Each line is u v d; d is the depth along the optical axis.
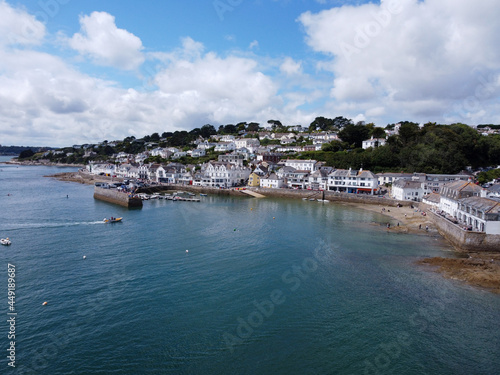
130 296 38.56
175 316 34.50
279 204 105.38
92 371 26.59
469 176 112.00
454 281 43.03
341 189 122.44
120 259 50.47
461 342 30.80
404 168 137.62
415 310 36.09
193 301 37.59
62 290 39.88
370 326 33.16
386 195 113.56
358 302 37.75
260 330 32.22
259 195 123.50
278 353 29.08
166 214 86.12
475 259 50.22
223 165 145.50
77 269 46.28
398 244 59.47
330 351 29.44
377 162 145.25
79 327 32.38
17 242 58.38
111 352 28.86
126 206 95.25
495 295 39.28
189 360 28.00
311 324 33.41
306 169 151.12
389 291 40.34
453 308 36.47
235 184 147.62
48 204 98.56
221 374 26.56
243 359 28.23
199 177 148.12
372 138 175.62
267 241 60.69
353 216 84.88
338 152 168.62
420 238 63.75
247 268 47.38
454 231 59.47
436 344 30.50
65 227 69.94
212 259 50.91
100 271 45.69
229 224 74.69
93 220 77.19
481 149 131.25
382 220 80.06
